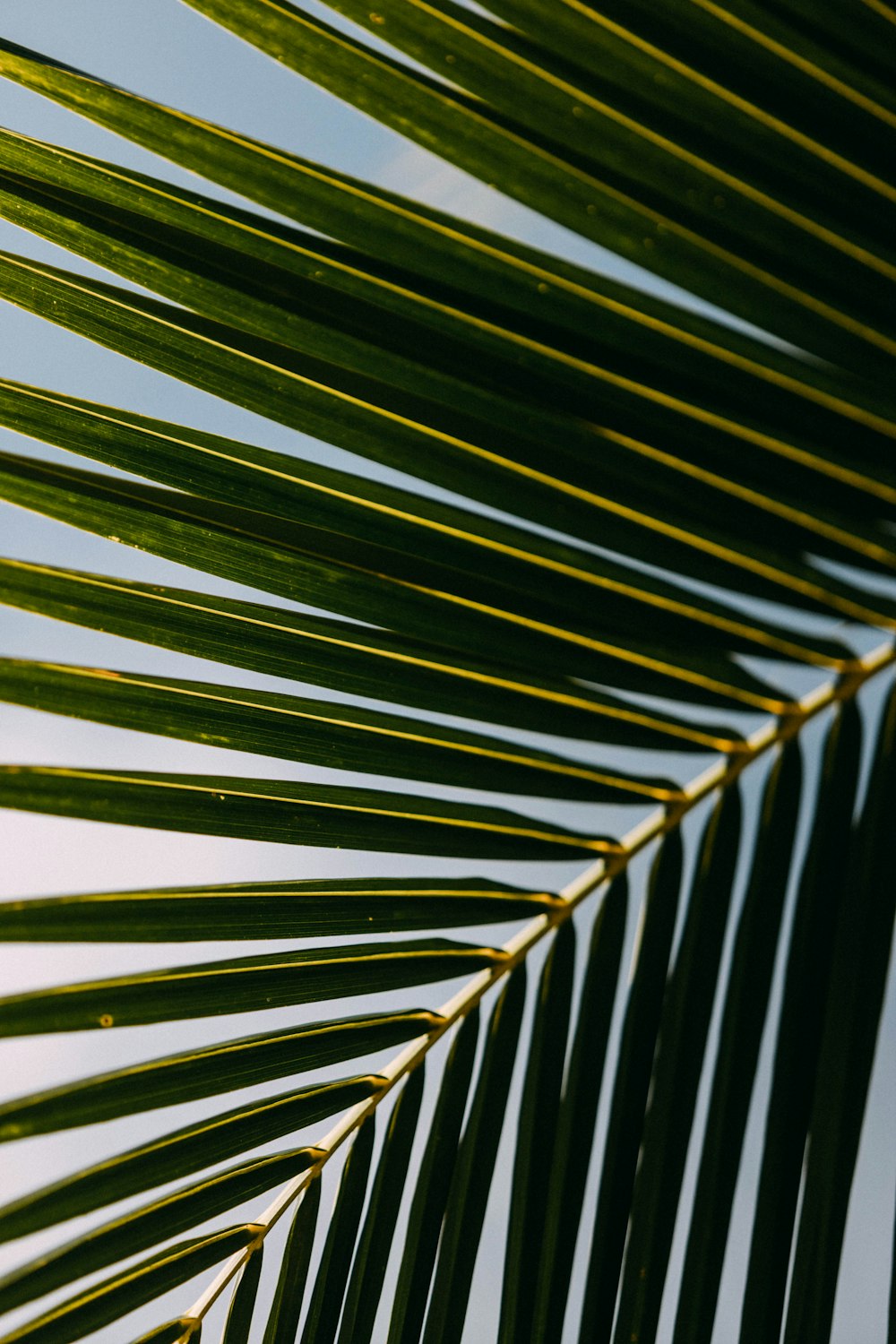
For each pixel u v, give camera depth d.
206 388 0.69
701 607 0.69
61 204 0.68
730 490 0.69
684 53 0.67
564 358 0.68
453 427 0.69
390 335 0.69
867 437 0.68
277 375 0.69
